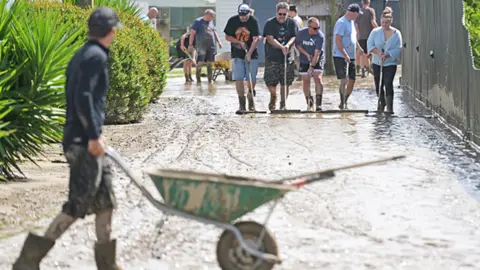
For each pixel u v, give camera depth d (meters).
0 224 14.88
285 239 13.98
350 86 35.25
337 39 34.59
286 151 23.42
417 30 38.75
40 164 21.20
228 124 30.09
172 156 22.50
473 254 13.19
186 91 46.78
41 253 11.68
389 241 13.91
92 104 11.48
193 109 35.94
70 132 11.74
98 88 11.65
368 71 55.31
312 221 15.18
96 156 11.66
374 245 13.66
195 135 26.91
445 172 20.02
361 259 12.89
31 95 19.73
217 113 34.25
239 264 11.50
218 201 11.26
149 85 32.38
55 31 22.00
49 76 20.00
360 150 23.64
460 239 14.06
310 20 34.25
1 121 18.62
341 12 68.25
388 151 23.47
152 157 22.28
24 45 20.05
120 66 29.44
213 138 26.19
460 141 25.45
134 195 17.14
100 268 11.98
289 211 15.91
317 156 22.56
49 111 19.77
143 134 27.16
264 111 34.16
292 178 11.68
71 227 14.49
